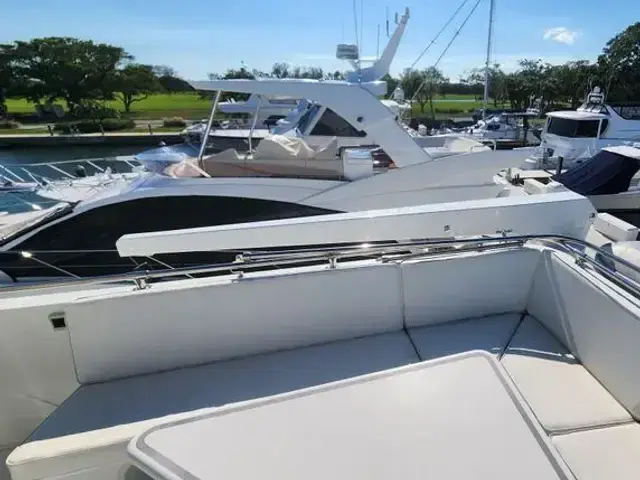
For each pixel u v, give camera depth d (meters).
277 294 1.84
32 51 28.52
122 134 17.83
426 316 2.04
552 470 0.86
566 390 1.60
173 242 2.05
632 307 1.54
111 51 30.86
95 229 4.27
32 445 1.28
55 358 1.71
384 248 1.96
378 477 0.87
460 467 0.88
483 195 4.62
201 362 1.83
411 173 4.45
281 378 1.73
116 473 1.28
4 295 1.82
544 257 2.01
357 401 1.04
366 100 4.52
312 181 4.43
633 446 1.37
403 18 5.50
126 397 1.63
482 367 1.13
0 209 4.90
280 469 0.89
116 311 1.69
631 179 6.09
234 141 6.25
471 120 16.56
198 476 0.88
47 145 16.95
